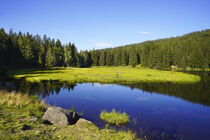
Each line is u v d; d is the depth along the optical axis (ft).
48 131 22.57
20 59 210.79
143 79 123.75
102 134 24.89
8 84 81.71
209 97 64.95
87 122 31.50
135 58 335.47
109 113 38.81
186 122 35.96
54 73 155.53
